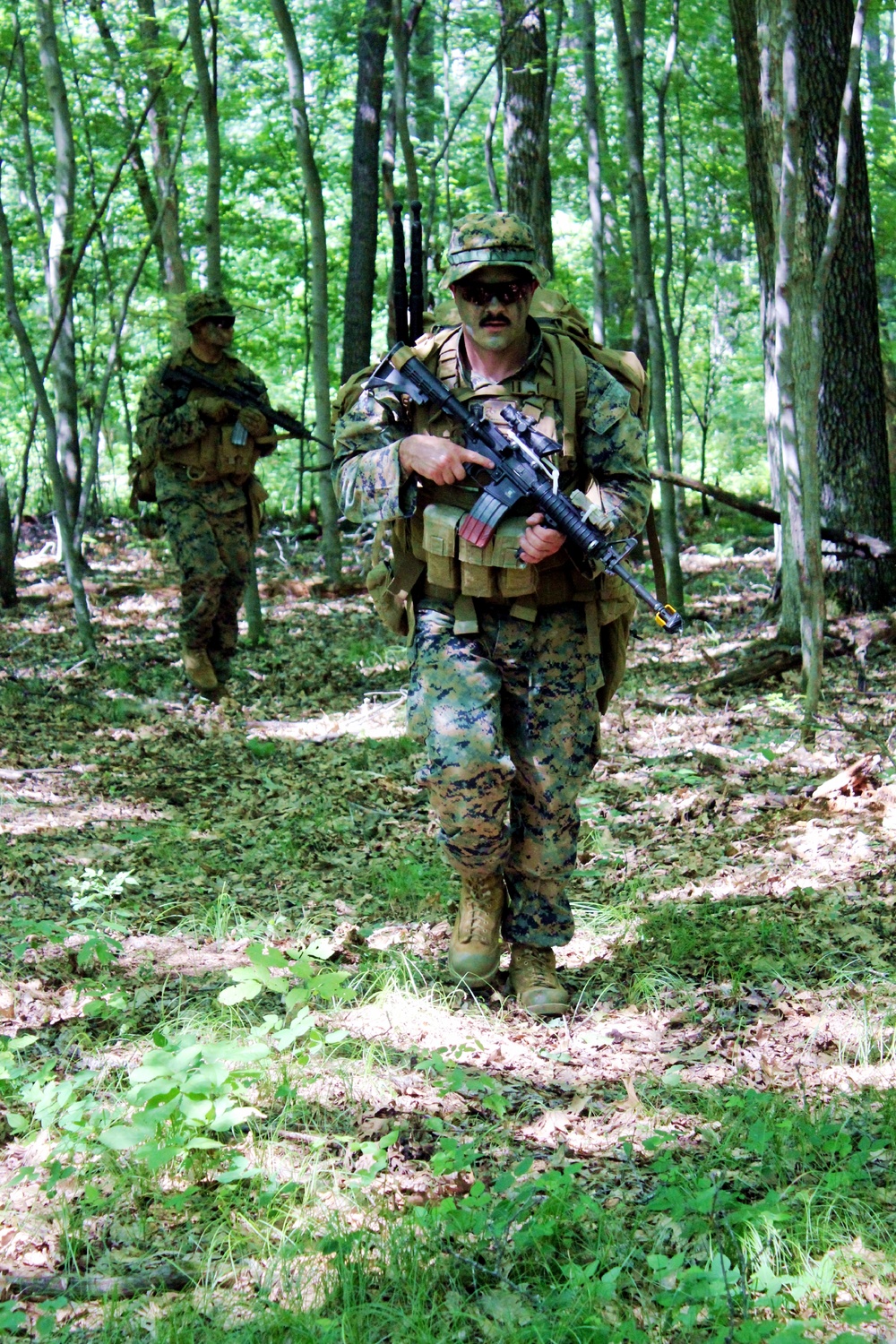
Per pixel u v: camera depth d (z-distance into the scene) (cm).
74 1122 309
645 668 931
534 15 1446
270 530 1877
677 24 1509
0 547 1399
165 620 1307
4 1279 257
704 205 2358
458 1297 251
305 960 364
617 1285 254
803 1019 379
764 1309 245
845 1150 291
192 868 550
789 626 865
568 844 395
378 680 981
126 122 1559
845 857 514
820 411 958
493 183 1383
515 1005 400
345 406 393
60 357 1472
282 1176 295
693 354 2506
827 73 936
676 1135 310
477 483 370
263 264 2261
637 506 375
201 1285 258
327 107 2081
